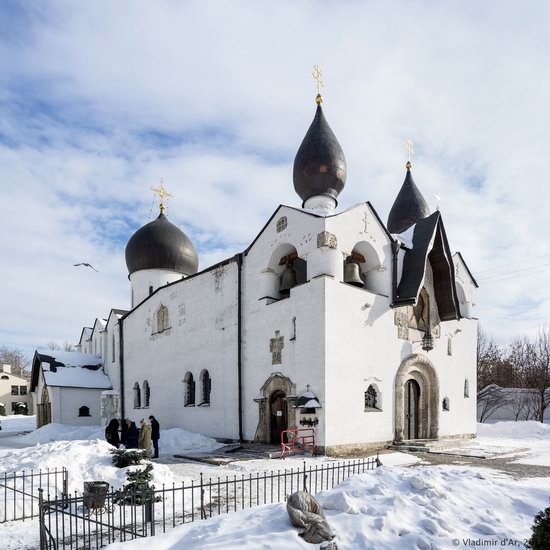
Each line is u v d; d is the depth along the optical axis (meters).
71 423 35.69
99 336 41.59
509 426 29.03
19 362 106.69
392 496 7.82
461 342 25.98
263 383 20.55
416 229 23.39
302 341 18.66
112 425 18.81
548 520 5.59
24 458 13.86
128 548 6.66
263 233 21.86
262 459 16.39
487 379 48.28
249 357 21.66
